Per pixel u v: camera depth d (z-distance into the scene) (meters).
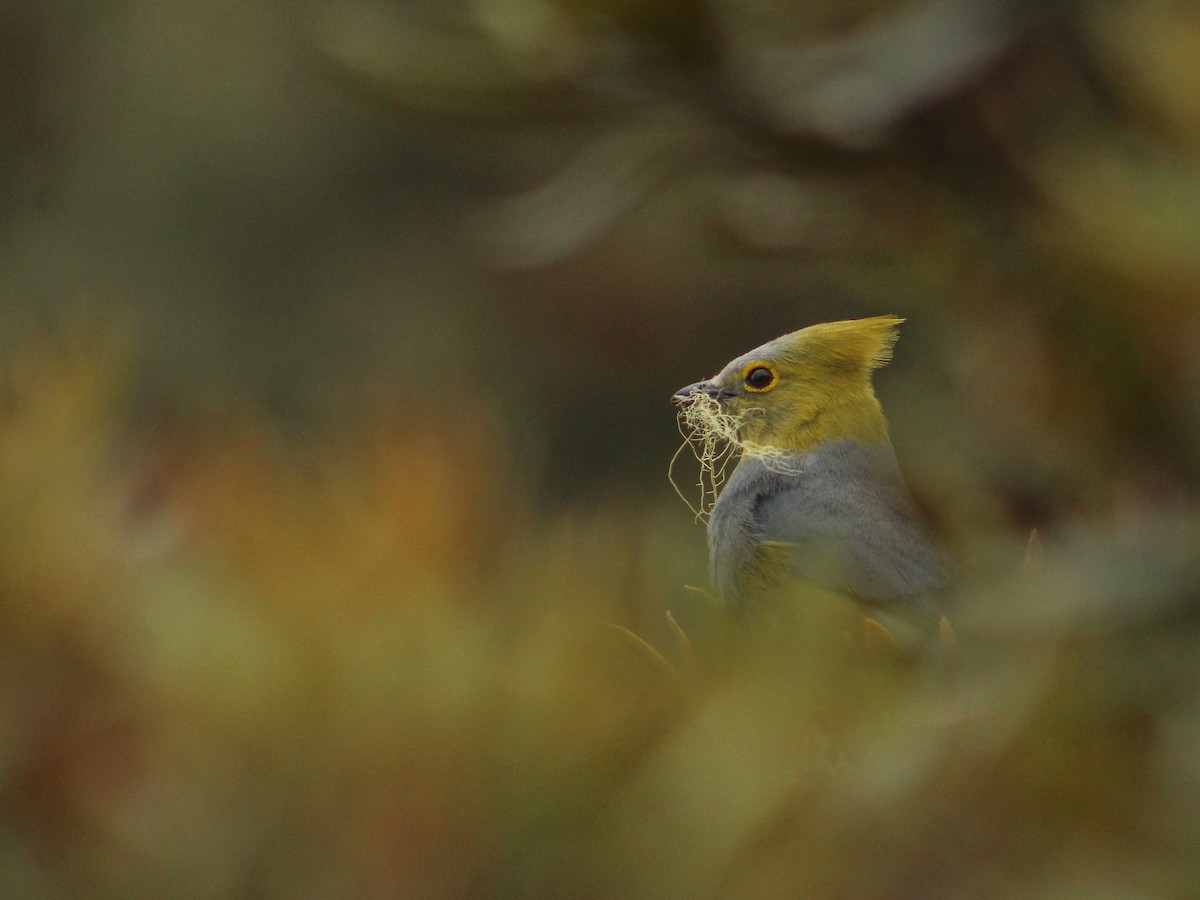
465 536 1.01
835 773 1.03
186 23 11.32
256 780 1.01
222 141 11.38
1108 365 1.43
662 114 2.35
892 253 2.41
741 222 2.46
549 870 1.01
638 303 10.01
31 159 10.54
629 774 1.01
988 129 2.28
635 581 1.06
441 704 1.00
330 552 1.00
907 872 1.02
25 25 10.77
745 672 1.04
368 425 1.02
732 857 1.00
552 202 2.38
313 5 2.21
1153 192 1.32
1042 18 2.10
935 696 1.08
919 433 1.69
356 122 11.73
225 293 11.35
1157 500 1.40
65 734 1.01
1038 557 1.21
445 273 11.62
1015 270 2.11
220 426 1.06
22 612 1.02
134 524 1.06
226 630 1.00
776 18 2.44
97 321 1.22
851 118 2.30
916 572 3.02
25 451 1.08
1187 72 1.32
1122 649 1.11
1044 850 1.03
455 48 2.18
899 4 2.38
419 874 1.01
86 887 1.01
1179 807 1.05
